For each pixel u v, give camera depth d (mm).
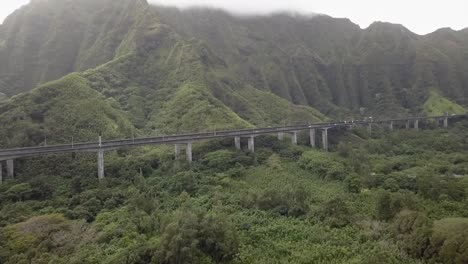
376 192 64125
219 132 82938
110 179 65375
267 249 43219
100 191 59812
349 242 44750
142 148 82938
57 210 53625
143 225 47281
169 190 63156
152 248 38906
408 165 85750
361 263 38875
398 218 47125
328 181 71500
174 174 69125
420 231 42562
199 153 81562
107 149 67312
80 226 48406
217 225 41875
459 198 60438
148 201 54500
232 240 41469
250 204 56750
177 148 77625
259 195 57531
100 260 39656
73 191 61344
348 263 39281
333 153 93875
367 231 47188
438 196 60562
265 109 127125
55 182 63625
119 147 69125
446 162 88062
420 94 188125
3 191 58000
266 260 40531
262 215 52969
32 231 46062
